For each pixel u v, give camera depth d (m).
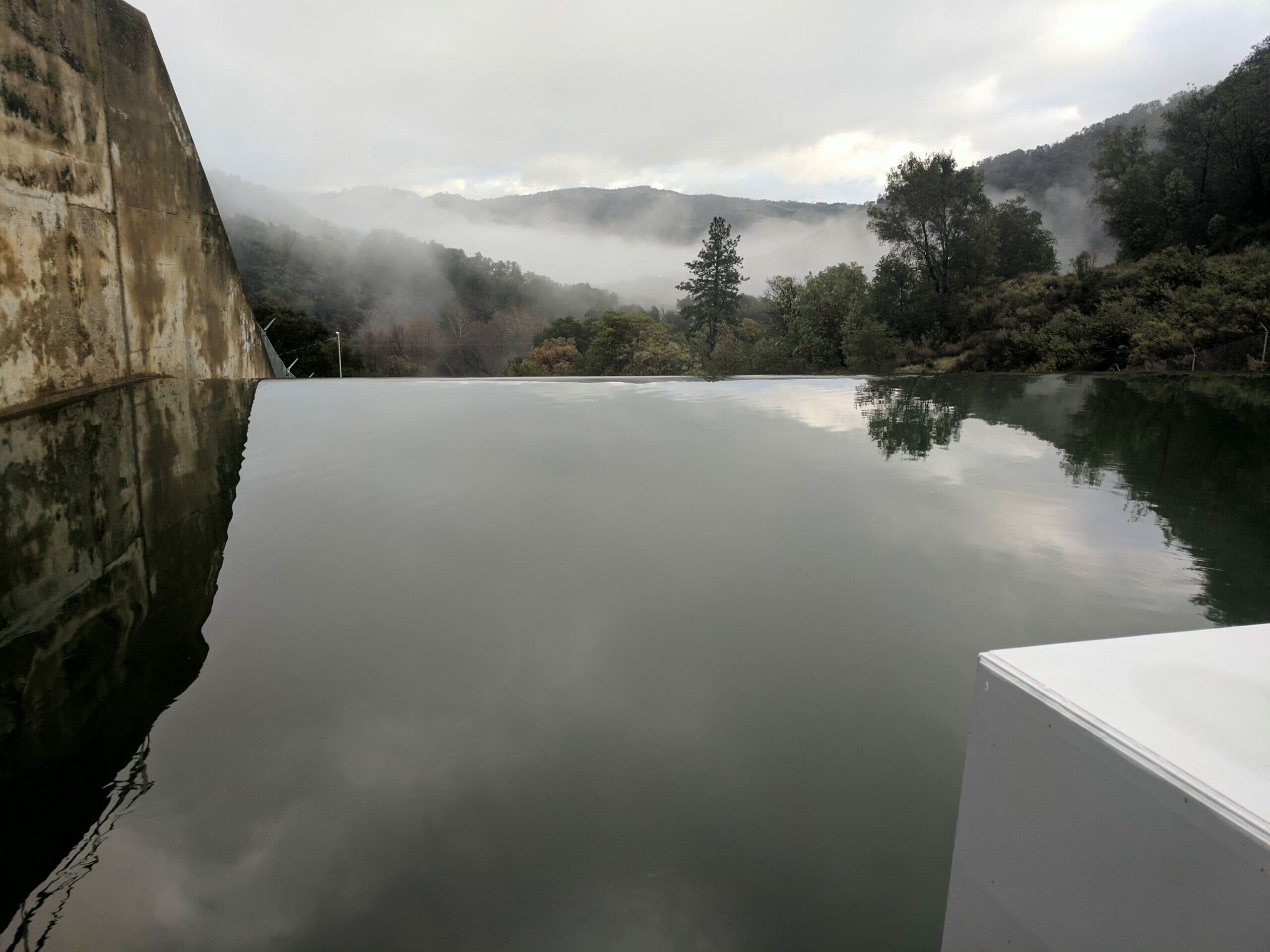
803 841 1.13
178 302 5.68
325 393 6.12
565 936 0.96
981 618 1.93
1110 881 0.57
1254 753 0.54
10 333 3.86
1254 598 2.02
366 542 2.61
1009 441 4.26
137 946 0.94
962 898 0.75
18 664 1.72
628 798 1.24
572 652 1.77
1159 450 3.92
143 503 3.02
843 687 1.59
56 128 4.18
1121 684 0.64
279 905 1.01
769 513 2.91
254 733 1.43
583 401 6.09
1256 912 0.46
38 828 1.16
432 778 1.29
